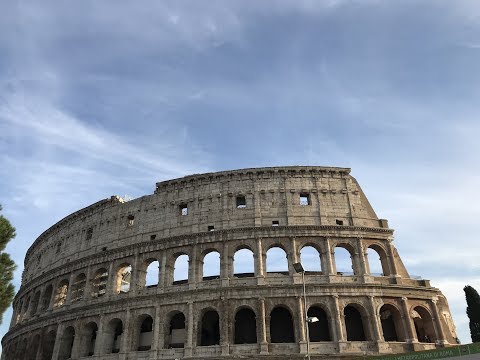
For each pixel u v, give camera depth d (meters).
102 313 77.62
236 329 73.25
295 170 82.94
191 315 70.19
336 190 81.50
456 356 50.56
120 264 82.88
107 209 92.50
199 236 77.69
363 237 76.62
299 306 68.69
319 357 64.44
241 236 76.25
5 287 44.06
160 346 70.00
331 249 74.94
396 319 71.62
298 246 75.00
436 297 73.25
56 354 80.56
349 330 72.38
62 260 94.31
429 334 72.19
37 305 98.00
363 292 70.38
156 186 87.81
